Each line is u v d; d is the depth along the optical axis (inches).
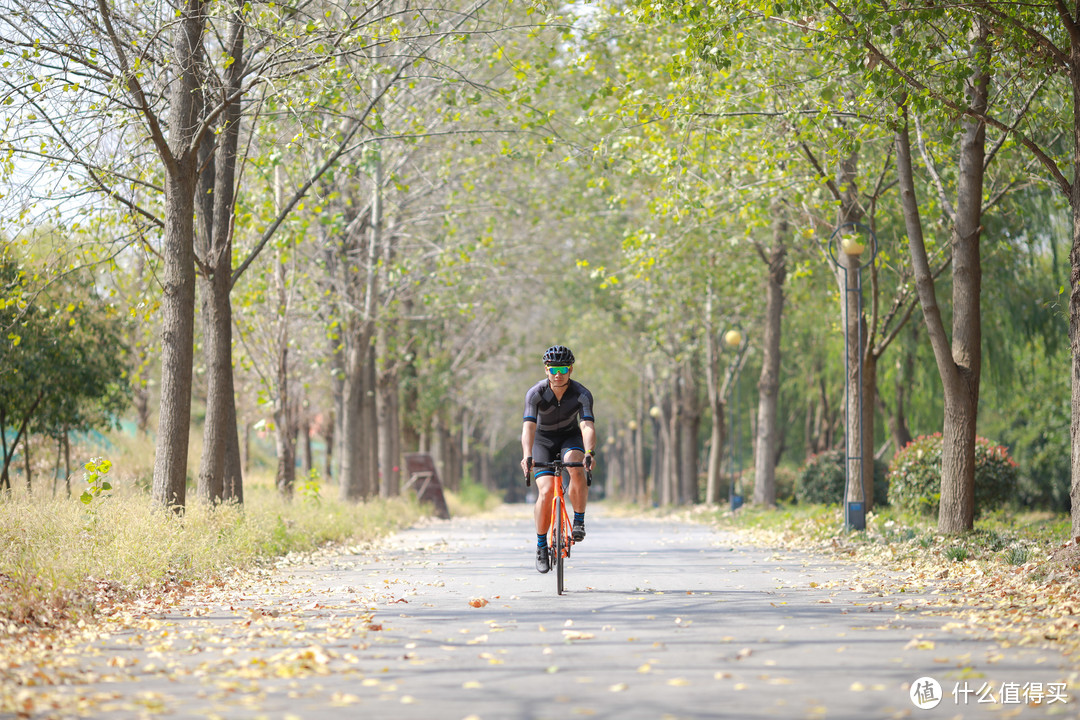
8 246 622.2
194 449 1200.2
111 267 652.1
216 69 637.9
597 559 615.2
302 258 956.6
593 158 783.7
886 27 518.9
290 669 259.0
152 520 509.4
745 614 361.4
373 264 1040.2
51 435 837.8
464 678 252.8
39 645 297.4
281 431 949.8
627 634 317.7
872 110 642.2
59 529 468.4
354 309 1029.2
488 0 645.9
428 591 446.0
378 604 401.4
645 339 1680.6
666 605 388.2
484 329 1752.0
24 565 390.9
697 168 832.3
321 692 238.1
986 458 821.2
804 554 651.5
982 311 1030.4
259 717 212.5
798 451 2220.7
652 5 575.5
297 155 713.0
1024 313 1027.9
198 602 411.5
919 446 835.4
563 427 425.7
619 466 3398.1
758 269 1174.3
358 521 922.1
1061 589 389.1
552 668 262.1
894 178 840.3
